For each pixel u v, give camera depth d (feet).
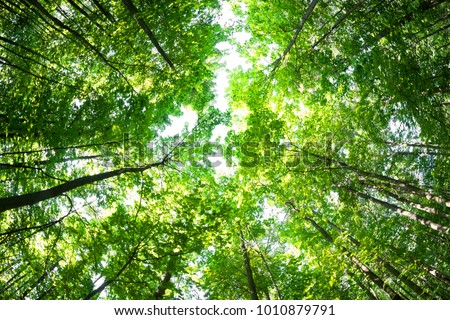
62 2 34.91
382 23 27.63
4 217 22.59
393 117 31.73
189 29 32.37
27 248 21.62
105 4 32.83
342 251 30.25
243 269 36.29
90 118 25.93
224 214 27.91
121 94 27.68
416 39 28.43
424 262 31.73
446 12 30.42
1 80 26.86
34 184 24.54
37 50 29.14
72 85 27.09
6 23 29.30
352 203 33.68
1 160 24.27
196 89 37.37
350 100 31.71
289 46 30.48
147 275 23.08
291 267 35.63
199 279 31.55
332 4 31.09
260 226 37.73
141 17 27.63
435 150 33.55
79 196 28.12
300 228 37.42
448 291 27.48
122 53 29.35
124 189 30.76
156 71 30.50
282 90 32.32
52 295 20.20
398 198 30.73
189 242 25.22
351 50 28.22
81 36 27.22
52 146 23.95
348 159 31.17
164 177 32.45
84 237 23.54
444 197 25.72
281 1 30.81
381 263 30.37
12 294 20.48
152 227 24.75
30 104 24.52
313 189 31.07
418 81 25.55
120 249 23.52
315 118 31.17
